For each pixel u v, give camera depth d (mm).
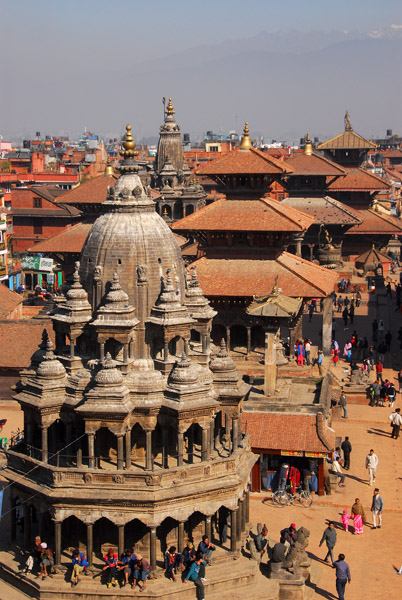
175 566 49031
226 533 51875
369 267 145625
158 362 50594
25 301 126750
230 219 90938
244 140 94000
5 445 64688
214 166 92000
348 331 113875
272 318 68312
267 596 49406
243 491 51688
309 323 117438
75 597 48156
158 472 48250
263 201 92625
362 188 160750
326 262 112750
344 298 134625
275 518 62125
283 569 51375
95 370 50094
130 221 51688
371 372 94938
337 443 73250
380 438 78000
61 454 51531
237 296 87250
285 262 92188
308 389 74000
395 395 87625
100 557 50281
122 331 49469
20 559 51344
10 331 86500
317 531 60625
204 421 49688
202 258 92500
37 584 48656
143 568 48188
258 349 89562
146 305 50625
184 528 51438
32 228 158500
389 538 60125
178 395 48688
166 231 52750
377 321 108500
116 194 52500
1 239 140625
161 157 149000
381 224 154250
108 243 51312
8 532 54781
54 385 49719
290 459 65875
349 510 64000
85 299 51219
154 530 48375
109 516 48469
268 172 90375
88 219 126438
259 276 89625
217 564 50438
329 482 65750
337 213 146875
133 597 47750
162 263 51594
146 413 49031
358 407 85875
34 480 49812
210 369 52625
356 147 170375
